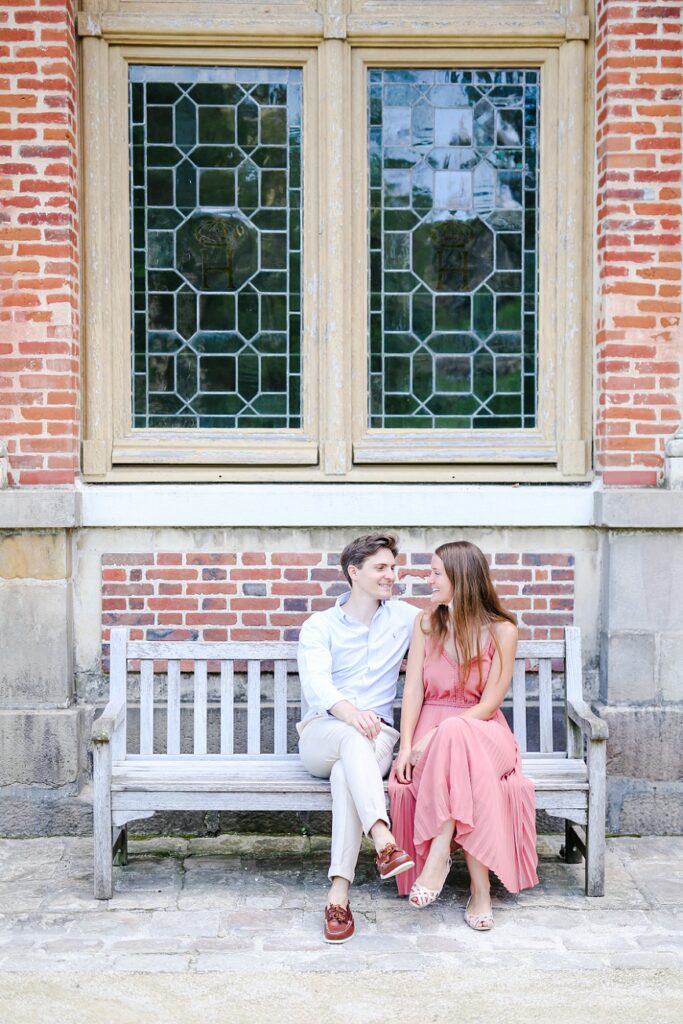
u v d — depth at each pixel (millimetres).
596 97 4555
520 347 4699
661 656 4453
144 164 4613
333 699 3715
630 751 4422
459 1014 2963
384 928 3510
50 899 3734
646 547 4438
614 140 4395
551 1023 2918
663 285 4441
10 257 4363
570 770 3906
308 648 3891
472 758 3557
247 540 4520
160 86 4598
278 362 4680
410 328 4688
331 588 4527
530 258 4680
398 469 4668
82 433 4605
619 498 4395
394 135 4652
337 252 4570
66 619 4406
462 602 3846
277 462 4629
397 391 4703
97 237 4539
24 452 4418
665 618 4453
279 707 4145
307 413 4664
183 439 4645
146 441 4637
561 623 4578
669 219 4418
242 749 4496
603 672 4520
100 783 3709
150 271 4645
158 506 4473
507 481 4656
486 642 3871
